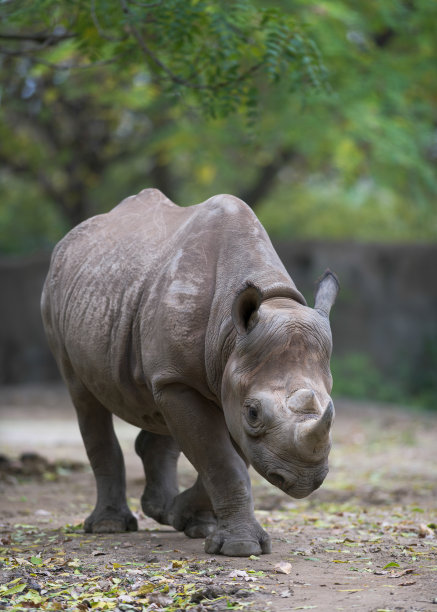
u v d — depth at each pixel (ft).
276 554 37.78
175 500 44.21
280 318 34.37
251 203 153.99
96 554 38.47
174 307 38.06
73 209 160.66
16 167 154.10
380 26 107.24
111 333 41.50
